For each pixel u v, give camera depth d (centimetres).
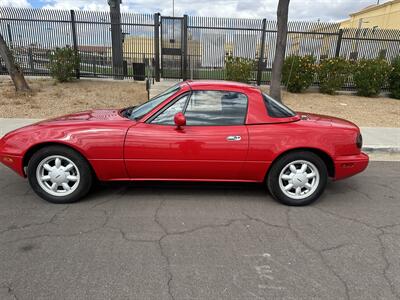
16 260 262
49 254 271
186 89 375
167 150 357
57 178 364
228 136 359
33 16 1302
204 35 1310
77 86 1180
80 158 359
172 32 1304
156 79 1327
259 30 1311
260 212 364
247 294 231
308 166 376
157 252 280
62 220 331
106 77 1394
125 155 358
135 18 1325
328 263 271
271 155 366
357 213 370
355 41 1342
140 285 238
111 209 360
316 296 231
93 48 1355
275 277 251
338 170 380
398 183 473
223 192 416
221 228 325
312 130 370
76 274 247
